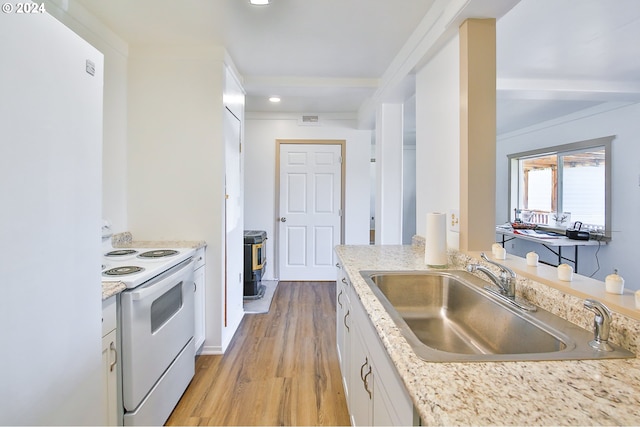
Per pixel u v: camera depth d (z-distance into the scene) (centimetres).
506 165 564
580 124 416
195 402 181
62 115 88
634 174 353
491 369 66
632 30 208
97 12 194
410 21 203
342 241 443
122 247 218
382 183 322
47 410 82
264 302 357
